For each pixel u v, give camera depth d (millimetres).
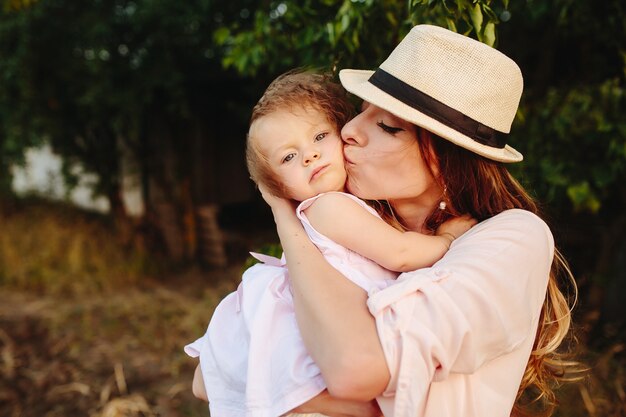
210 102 7301
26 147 6426
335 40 1967
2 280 6227
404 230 1293
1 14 5570
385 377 973
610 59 3346
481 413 1061
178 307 5344
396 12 2000
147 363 4273
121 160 7105
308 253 1124
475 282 1025
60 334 4793
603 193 3188
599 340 3691
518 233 1108
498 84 1145
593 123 2896
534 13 2809
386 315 1005
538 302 1119
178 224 7094
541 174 3014
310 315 1033
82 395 3838
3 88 5969
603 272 4000
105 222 7672
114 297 5766
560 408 2850
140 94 6098
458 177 1187
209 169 7691
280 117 1215
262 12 2594
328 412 1079
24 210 7707
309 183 1213
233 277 6359
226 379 1228
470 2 1438
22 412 3680
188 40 5988
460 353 991
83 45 5938
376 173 1179
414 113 1115
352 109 1306
